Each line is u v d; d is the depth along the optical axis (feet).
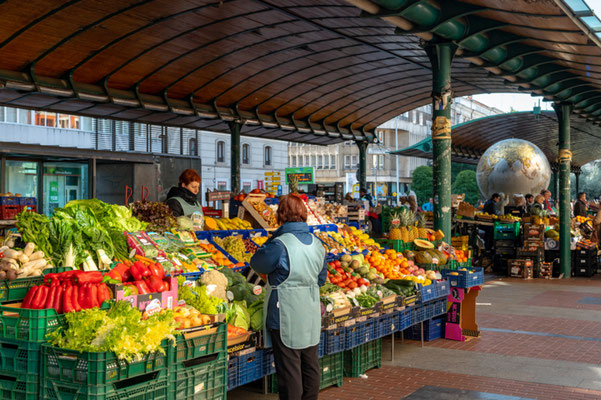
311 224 30.53
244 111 59.47
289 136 74.08
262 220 28.78
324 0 36.88
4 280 14.33
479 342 30.68
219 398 15.44
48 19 35.24
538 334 32.71
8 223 43.86
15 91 41.19
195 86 51.78
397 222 33.96
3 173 50.03
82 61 41.68
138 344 12.89
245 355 18.11
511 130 97.25
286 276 16.16
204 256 21.97
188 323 15.80
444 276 31.63
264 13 39.45
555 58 42.93
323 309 20.79
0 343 13.75
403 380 23.75
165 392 13.93
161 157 67.97
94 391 12.37
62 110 51.03
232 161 59.36
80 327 12.90
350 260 28.19
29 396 13.23
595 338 31.76
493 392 22.16
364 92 63.62
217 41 43.70
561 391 22.34
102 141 101.24
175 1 35.55
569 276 60.23
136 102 47.96
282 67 52.16
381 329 25.17
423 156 97.60
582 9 28.81
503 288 51.83
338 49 48.93
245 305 20.13
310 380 16.72
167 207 22.41
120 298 14.89
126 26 38.27
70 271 14.69
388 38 45.57
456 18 33.17
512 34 37.37
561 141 59.93
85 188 56.18
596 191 248.73
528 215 65.00
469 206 63.72
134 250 17.38
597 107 64.23
